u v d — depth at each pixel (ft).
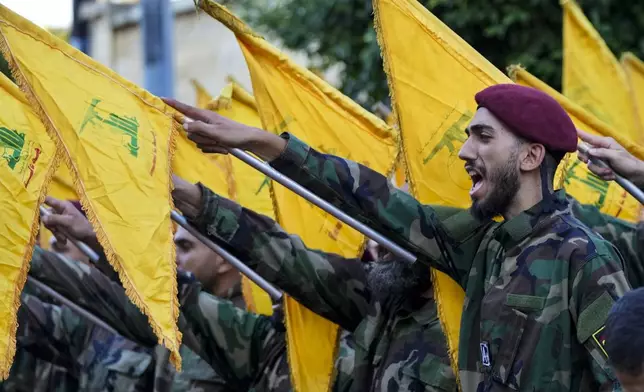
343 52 62.39
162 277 26.43
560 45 57.41
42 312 38.04
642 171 26.02
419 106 28.94
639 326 17.52
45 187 27.91
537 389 23.09
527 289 23.79
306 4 65.05
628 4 57.41
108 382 37.24
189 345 31.91
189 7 104.99
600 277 23.06
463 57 29.27
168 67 59.41
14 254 27.45
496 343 23.93
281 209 31.09
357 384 29.19
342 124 31.04
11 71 26.43
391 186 26.68
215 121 27.14
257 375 32.30
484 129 24.94
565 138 24.90
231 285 36.06
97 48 104.53
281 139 26.48
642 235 28.17
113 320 33.88
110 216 26.43
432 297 28.50
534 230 24.39
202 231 28.94
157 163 27.40
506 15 56.65
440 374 27.37
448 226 26.35
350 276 29.53
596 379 22.62
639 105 37.91
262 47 30.17
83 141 26.76
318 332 30.76
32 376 40.78
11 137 28.07
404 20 29.19
